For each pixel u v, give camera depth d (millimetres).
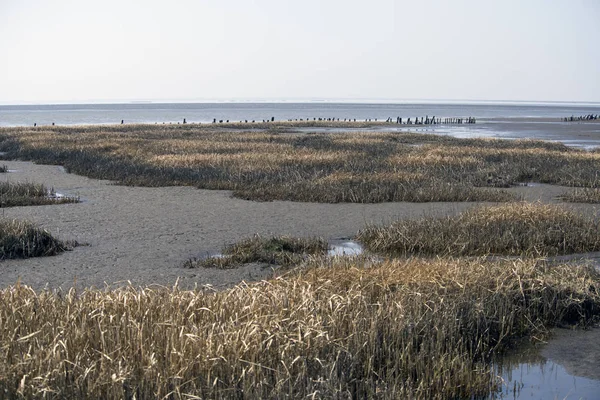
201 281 10438
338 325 7055
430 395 6316
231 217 16547
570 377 7098
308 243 12820
